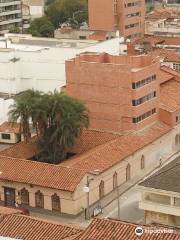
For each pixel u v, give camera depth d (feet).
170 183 341.21
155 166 505.25
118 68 498.28
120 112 505.66
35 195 431.84
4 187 442.09
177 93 573.74
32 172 437.17
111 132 511.40
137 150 483.51
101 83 507.30
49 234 310.86
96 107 513.45
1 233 312.71
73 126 481.05
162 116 537.65
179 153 536.42
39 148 493.36
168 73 599.16
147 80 512.22
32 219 323.78
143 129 511.81
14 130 574.56
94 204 433.48
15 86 655.76
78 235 286.87
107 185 449.06
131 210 425.28
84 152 489.67
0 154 483.92
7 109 596.29
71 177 424.05
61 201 422.41
